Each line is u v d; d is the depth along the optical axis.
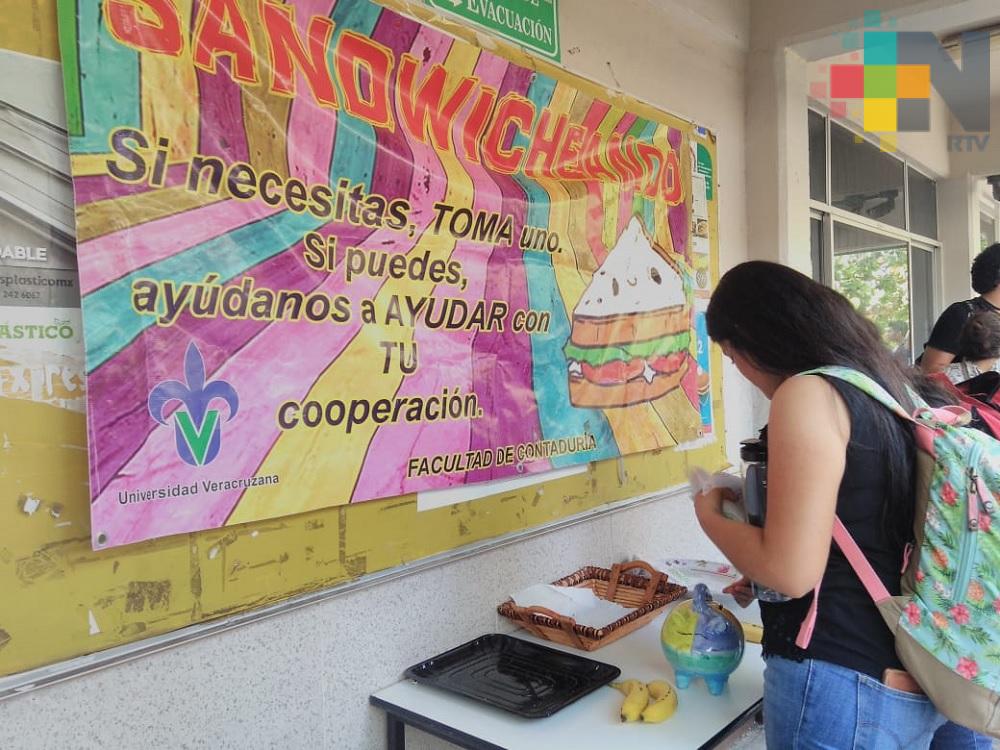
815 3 2.97
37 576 1.10
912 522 1.14
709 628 1.51
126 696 1.20
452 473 1.71
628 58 2.39
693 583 2.20
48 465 1.12
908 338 5.22
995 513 1.06
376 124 1.55
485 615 1.83
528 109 1.95
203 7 1.28
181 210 1.24
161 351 1.21
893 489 1.12
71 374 1.14
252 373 1.33
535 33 2.01
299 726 1.44
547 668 1.63
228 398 1.30
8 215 1.08
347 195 1.49
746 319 1.25
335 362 1.47
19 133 1.09
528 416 1.92
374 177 1.54
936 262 5.79
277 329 1.37
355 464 1.51
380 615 1.59
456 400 1.72
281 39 1.39
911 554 1.13
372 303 1.54
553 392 2.00
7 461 1.08
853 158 4.37
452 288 1.71
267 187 1.36
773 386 1.27
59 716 1.13
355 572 1.53
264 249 1.35
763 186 3.09
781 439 1.11
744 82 3.13
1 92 1.08
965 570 1.07
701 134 2.77
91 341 1.13
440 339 1.68
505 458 1.85
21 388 1.09
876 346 1.21
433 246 1.66
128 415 1.17
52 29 1.12
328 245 1.46
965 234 5.68
